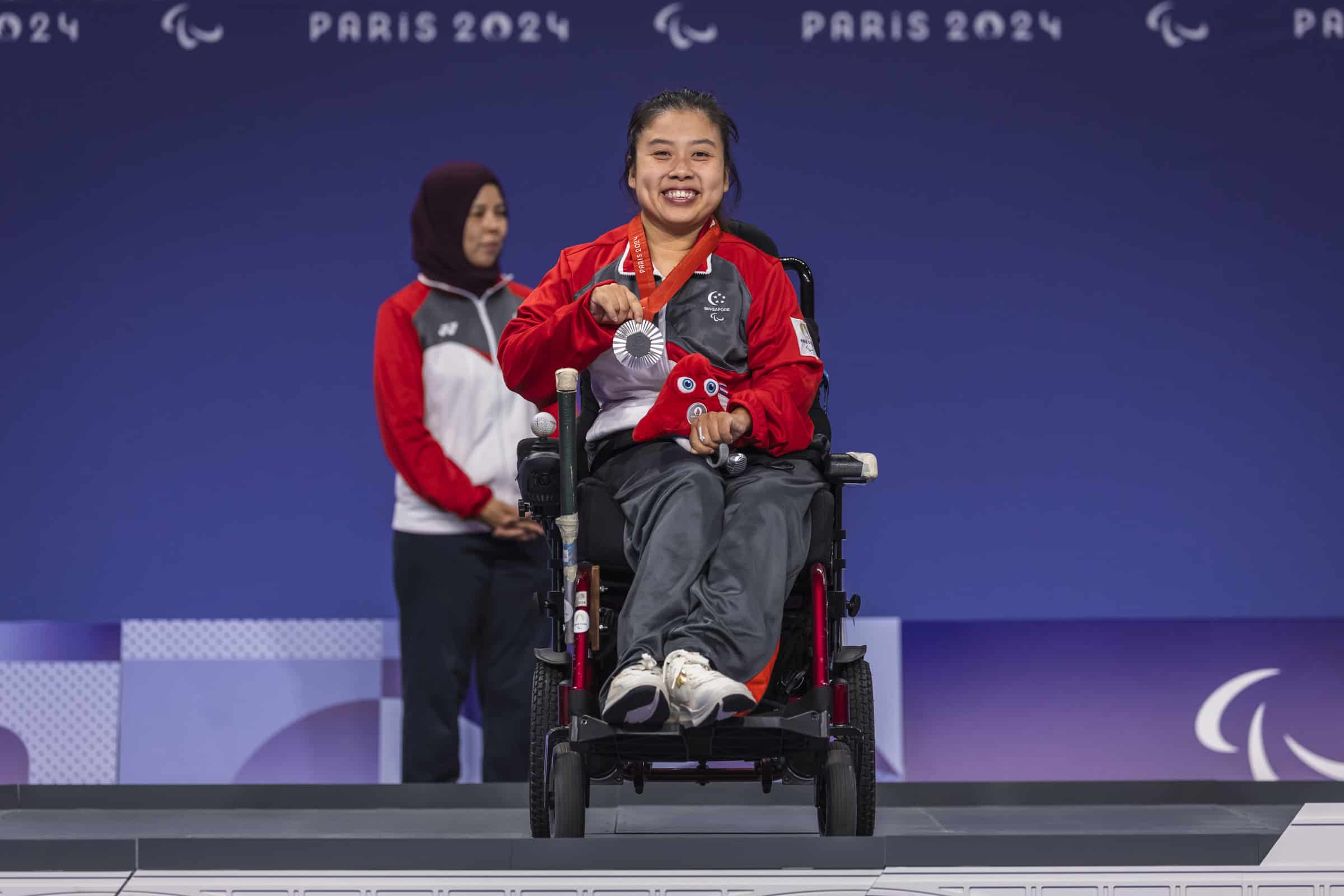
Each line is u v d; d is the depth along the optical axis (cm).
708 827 1264
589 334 962
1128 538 1691
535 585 1672
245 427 1695
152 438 1691
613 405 1010
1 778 1658
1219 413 1697
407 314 1683
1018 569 1691
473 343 1678
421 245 1694
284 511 1689
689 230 1055
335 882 838
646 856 863
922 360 1706
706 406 955
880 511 1692
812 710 935
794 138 1719
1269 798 1553
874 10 1722
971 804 1533
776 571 926
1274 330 1700
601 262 1055
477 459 1667
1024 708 1677
